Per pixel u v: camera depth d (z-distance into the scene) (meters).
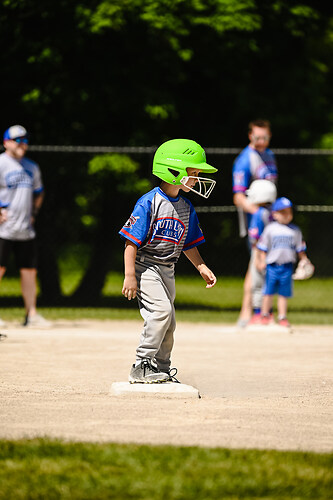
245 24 36.62
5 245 28.73
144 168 40.75
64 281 60.28
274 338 27.27
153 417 13.38
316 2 42.97
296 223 60.00
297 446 11.48
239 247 58.81
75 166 40.62
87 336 27.12
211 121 42.28
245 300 30.19
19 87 37.72
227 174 54.06
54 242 43.12
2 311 36.09
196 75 40.44
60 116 38.38
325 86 52.41
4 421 12.93
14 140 28.61
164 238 15.69
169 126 41.28
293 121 44.12
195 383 17.45
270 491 9.28
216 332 29.20
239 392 16.28
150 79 38.34
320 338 27.42
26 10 36.31
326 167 56.38
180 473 9.84
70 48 36.62
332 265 62.19
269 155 30.45
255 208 29.47
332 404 15.03
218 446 11.33
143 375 15.93
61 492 9.19
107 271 44.22
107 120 39.19
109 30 36.22
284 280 29.36
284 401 15.26
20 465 10.15
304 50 44.19
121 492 9.20
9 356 21.64
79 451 10.77
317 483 9.53
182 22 36.56
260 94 42.97
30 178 28.95
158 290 15.87
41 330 28.58
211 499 9.03
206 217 54.72
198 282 58.59
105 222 43.53
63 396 15.37
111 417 13.33
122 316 35.50
